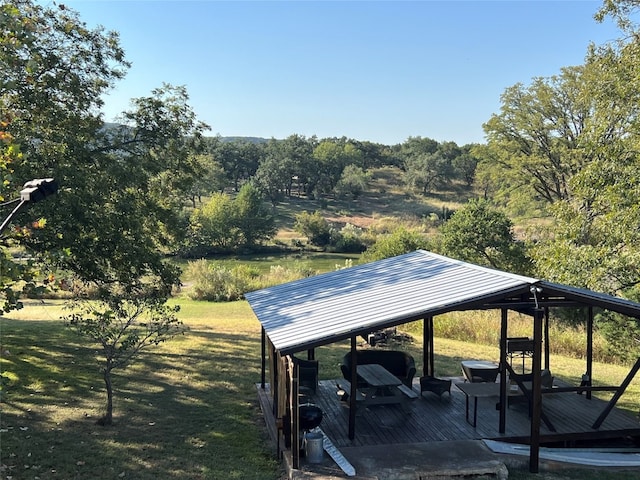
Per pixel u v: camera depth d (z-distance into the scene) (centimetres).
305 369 1073
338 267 3925
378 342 1723
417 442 834
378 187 10550
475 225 3097
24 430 852
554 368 1492
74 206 1150
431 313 746
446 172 10088
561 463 795
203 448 837
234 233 5975
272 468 775
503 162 4225
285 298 1010
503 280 804
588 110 3525
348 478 705
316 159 10125
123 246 1295
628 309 802
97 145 1409
